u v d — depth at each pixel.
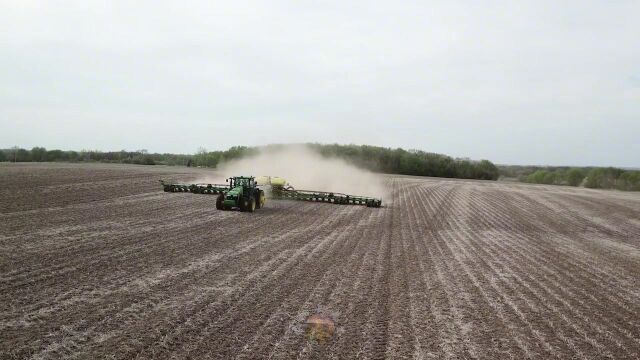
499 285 11.12
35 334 6.93
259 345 6.95
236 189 22.14
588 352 7.35
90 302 8.40
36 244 12.45
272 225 18.34
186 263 11.54
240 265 11.64
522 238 18.81
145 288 9.38
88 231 14.73
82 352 6.44
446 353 7.04
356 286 10.34
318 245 14.81
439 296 9.95
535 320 8.74
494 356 7.02
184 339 7.04
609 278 12.47
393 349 7.08
